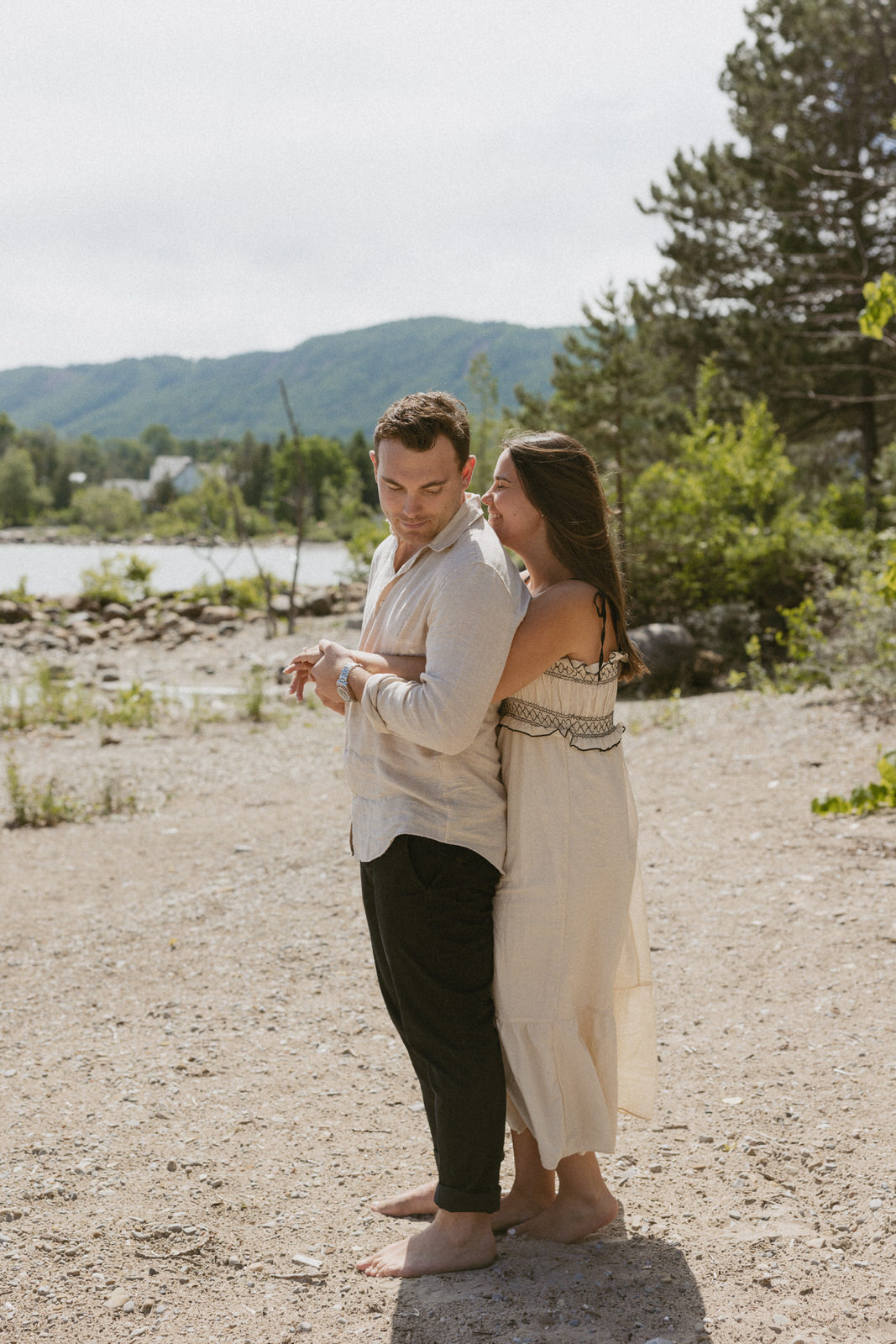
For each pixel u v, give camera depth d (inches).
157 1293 93.6
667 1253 97.3
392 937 92.5
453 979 93.0
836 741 291.4
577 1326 85.8
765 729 318.0
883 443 941.8
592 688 96.3
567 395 636.1
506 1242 100.5
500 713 97.7
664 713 364.2
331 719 418.9
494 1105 94.4
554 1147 94.8
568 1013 95.6
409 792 92.1
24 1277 95.7
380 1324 87.8
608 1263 95.7
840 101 785.6
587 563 98.0
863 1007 148.1
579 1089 96.1
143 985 171.6
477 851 93.0
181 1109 130.2
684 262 851.4
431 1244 96.4
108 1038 152.2
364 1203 109.0
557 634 93.5
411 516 90.5
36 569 1492.4
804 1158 113.3
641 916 104.2
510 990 94.9
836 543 489.1
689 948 174.9
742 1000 154.3
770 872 205.3
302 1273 96.0
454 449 89.8
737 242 831.7
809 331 813.2
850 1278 92.3
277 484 3690.9
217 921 199.2
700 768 289.3
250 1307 91.2
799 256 815.1
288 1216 106.3
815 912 183.0
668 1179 111.3
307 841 248.2
